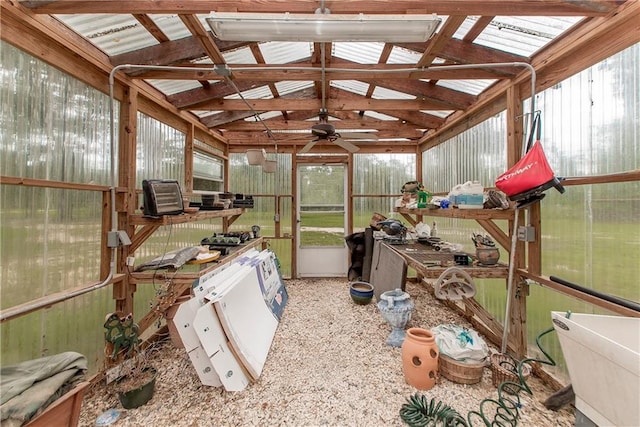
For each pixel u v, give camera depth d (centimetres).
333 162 519
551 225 218
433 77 244
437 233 423
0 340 158
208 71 238
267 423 176
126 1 155
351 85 368
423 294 430
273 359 248
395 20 157
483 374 222
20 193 167
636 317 151
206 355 211
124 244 224
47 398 124
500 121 281
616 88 170
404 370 213
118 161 239
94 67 212
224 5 158
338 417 181
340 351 261
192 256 264
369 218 519
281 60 301
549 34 200
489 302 300
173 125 325
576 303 197
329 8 160
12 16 154
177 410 187
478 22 203
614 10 159
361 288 394
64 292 187
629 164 164
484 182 309
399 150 505
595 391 132
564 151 206
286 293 407
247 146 500
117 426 173
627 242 167
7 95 158
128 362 209
